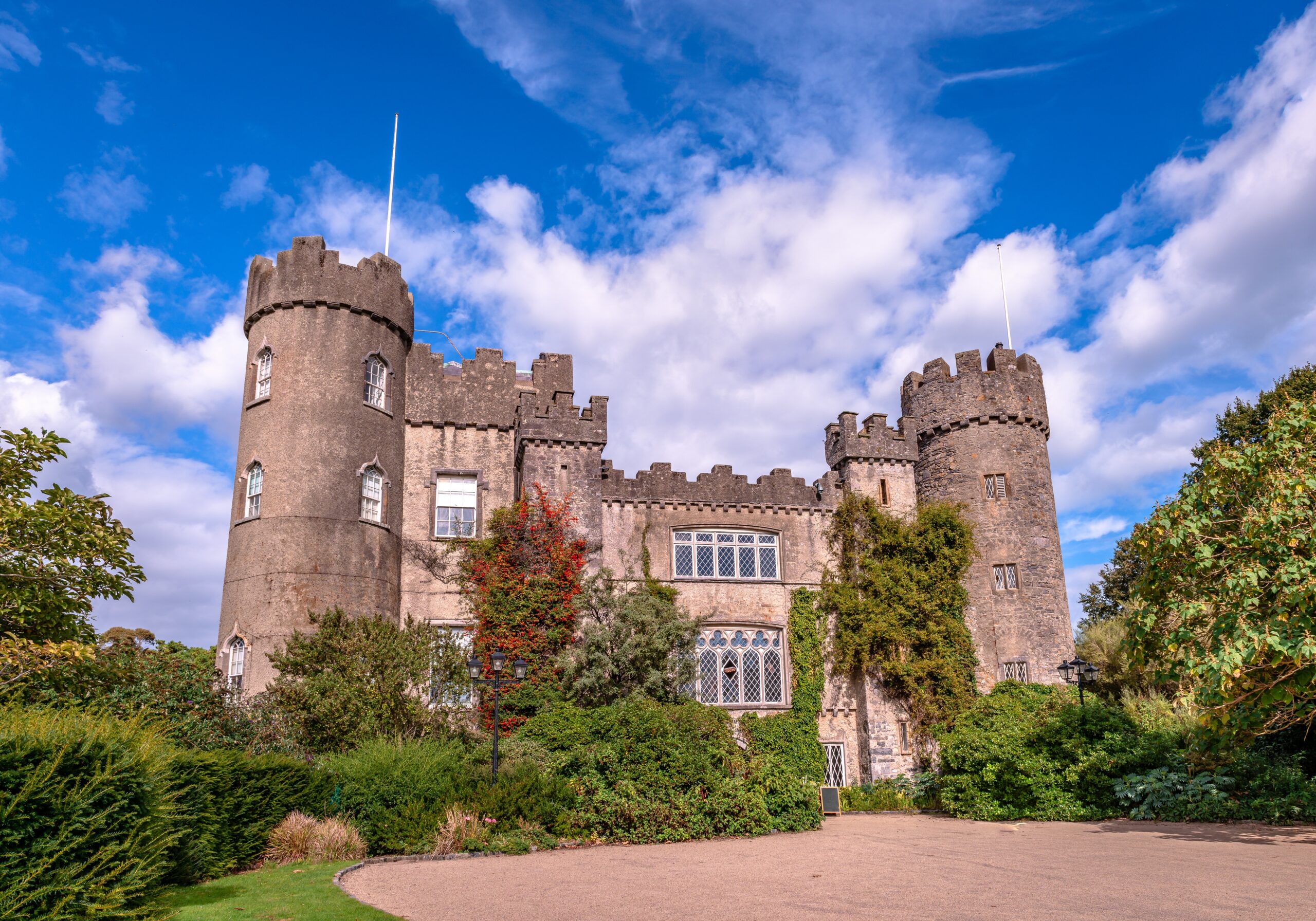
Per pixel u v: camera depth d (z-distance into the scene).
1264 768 17.31
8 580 12.69
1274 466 14.49
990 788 20.19
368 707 16.61
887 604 27.30
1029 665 27.30
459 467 26.47
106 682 14.43
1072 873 11.83
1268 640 12.48
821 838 16.73
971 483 29.22
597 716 18.91
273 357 23.67
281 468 22.62
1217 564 14.42
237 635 21.67
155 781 9.30
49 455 13.33
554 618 23.75
